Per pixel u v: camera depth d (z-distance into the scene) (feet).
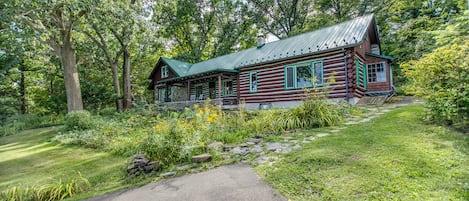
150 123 32.27
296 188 9.35
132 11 37.11
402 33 49.57
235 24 86.74
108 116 46.65
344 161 10.94
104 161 19.01
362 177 9.25
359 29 33.45
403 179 8.74
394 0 53.83
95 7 30.58
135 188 11.82
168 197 10.05
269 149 15.10
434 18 44.45
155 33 53.78
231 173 12.00
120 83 75.72
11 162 21.12
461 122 14.56
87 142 26.08
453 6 39.68
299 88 35.09
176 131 16.22
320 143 14.29
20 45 30.83
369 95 36.81
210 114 22.12
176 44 94.73
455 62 14.99
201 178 11.83
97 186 13.69
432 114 16.15
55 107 59.06
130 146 21.17
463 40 17.69
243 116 24.26
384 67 38.99
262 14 86.28
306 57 34.60
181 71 59.82
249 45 90.12
